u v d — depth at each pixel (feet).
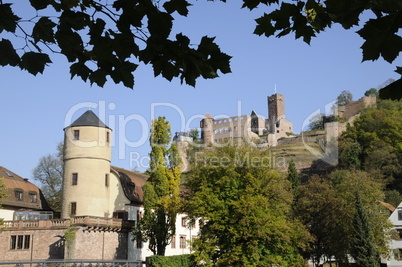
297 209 185.98
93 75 14.80
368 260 167.02
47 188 239.71
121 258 161.48
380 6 10.44
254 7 13.62
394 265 207.00
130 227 166.71
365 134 342.85
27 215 168.55
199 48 13.74
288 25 12.80
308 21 12.66
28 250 150.30
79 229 146.41
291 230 125.18
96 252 151.12
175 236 184.55
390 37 10.76
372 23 10.69
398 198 272.10
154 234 153.58
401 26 10.61
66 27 14.56
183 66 13.99
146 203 155.94
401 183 306.14
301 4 12.46
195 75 14.25
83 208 166.20
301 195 193.77
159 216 154.30
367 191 188.55
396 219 212.43
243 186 131.34
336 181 275.80
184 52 13.74
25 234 151.84
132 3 13.43
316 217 178.91
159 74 14.52
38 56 15.15
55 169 242.17
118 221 162.09
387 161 315.17
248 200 120.88
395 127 338.95
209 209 124.98
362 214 172.24
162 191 157.58
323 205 177.58
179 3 13.60
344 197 186.50
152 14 13.50
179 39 13.74
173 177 160.04
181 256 145.18
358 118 385.91
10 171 190.90
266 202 123.24
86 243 147.95
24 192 180.55
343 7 10.62
